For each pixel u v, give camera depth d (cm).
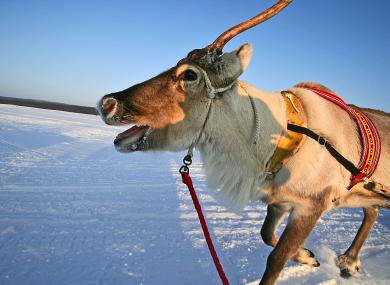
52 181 197
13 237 118
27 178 198
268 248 128
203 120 81
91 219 142
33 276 94
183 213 160
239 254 121
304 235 83
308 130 80
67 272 98
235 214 166
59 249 112
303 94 87
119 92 79
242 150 82
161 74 81
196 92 79
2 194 164
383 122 100
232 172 84
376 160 89
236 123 81
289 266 108
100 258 108
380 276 108
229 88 80
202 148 85
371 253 126
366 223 111
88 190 185
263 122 82
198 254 118
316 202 83
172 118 80
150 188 202
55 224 133
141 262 108
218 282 100
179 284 97
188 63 79
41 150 300
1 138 340
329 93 93
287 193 83
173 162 306
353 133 89
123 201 171
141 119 78
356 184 88
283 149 81
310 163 81
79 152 314
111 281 95
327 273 107
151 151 82
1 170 211
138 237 128
